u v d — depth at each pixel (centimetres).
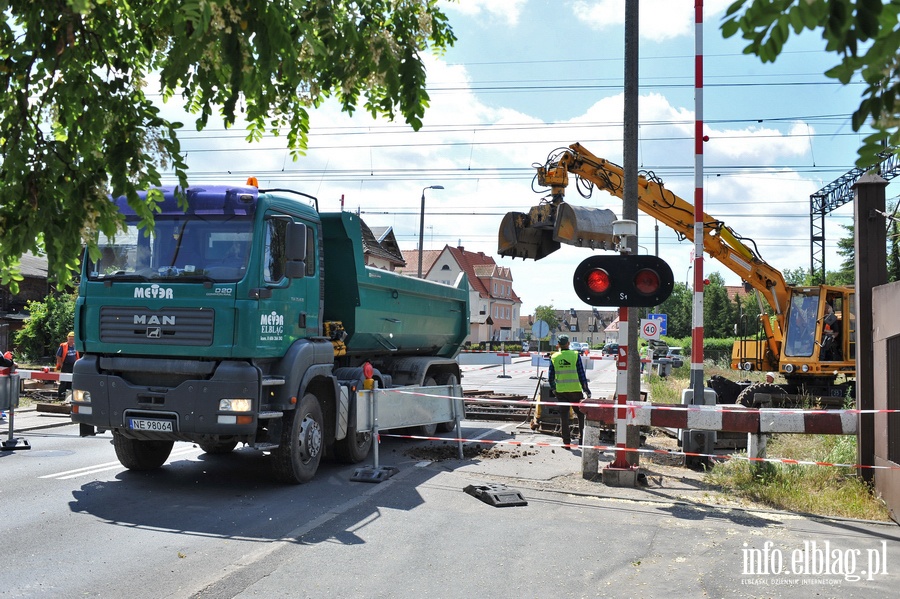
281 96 290
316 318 933
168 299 799
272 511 730
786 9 154
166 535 637
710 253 1496
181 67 246
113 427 805
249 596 488
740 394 1555
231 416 771
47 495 782
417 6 300
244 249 805
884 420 759
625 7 974
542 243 1167
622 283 833
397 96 283
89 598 480
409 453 1117
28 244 261
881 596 496
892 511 723
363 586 511
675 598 492
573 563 568
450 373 1405
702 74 968
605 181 1248
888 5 147
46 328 3131
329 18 268
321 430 913
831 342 1522
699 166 985
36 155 262
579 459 1089
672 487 872
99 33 266
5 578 516
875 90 161
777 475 855
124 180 265
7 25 258
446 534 650
